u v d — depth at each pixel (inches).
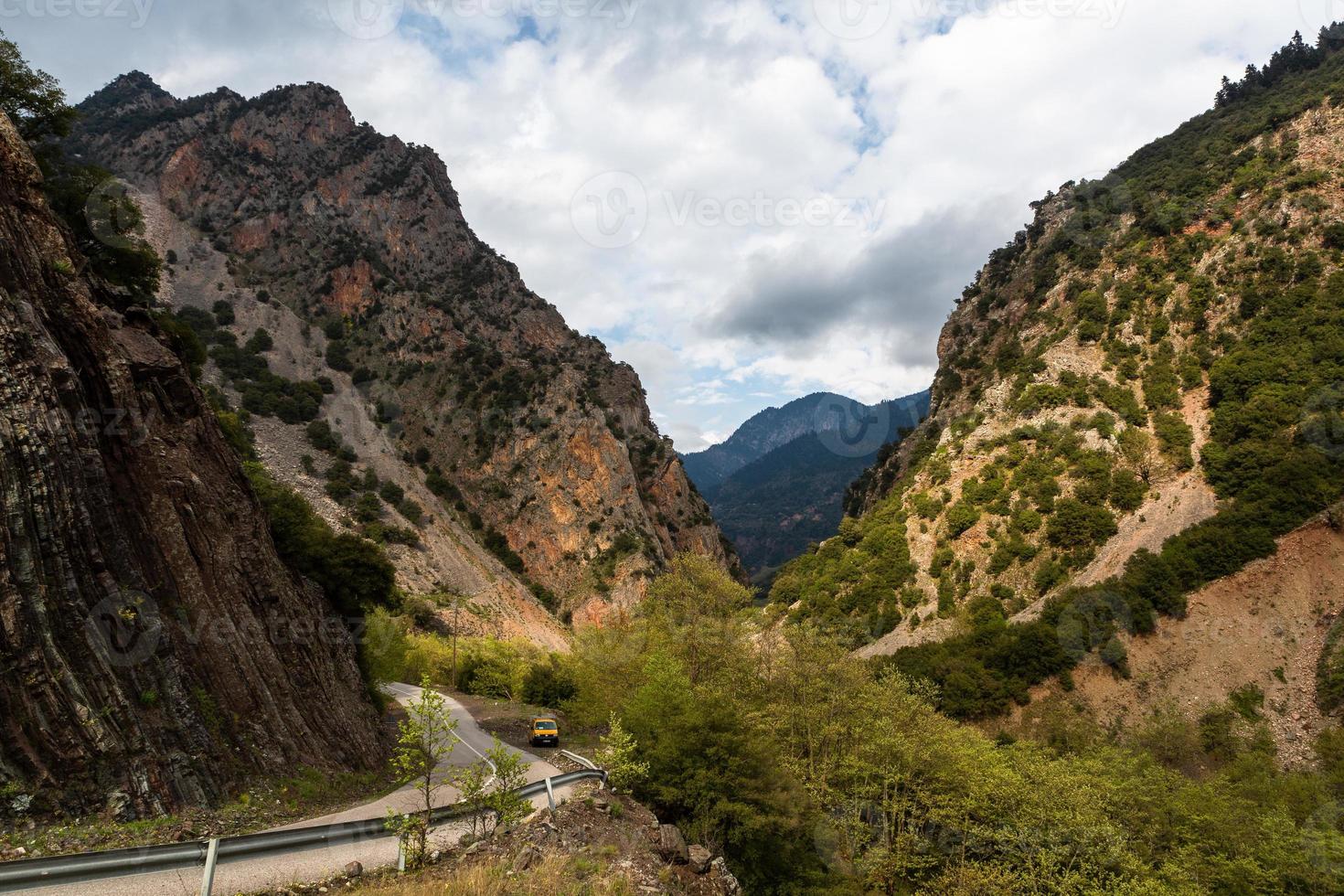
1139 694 2372.0
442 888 487.8
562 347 7391.7
